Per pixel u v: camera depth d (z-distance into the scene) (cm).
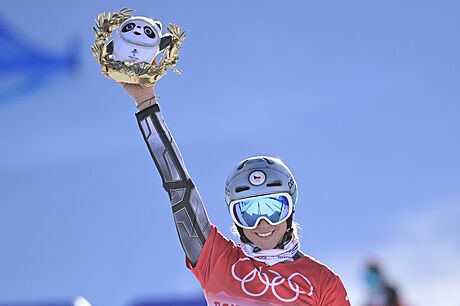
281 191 1511
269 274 1512
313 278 1512
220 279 1521
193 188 1545
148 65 1533
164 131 1556
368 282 3319
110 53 1556
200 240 1534
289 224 1541
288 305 1502
